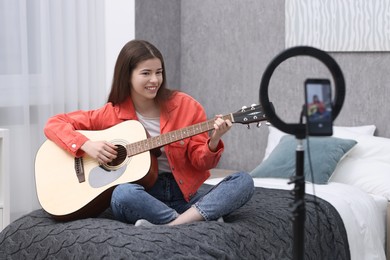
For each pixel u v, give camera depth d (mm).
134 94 2803
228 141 4316
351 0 3697
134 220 2480
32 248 2438
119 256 2123
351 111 3760
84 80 4082
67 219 2545
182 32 4484
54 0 3883
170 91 2836
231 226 2402
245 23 4176
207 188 3129
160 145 2594
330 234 2732
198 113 2818
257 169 3510
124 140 2672
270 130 3949
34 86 3852
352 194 3098
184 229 2297
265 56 4098
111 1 4211
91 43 4121
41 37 3826
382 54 3639
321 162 3301
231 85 4270
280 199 2867
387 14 3580
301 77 3949
